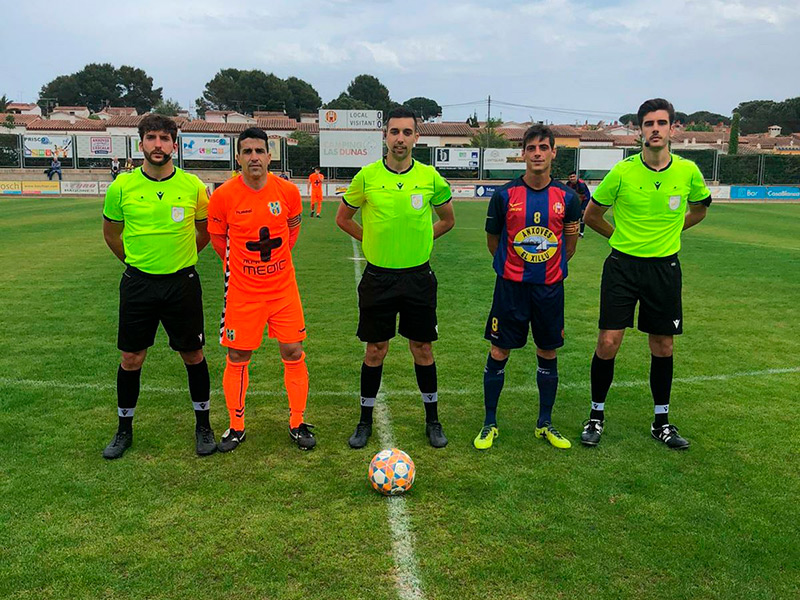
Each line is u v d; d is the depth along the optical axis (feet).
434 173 13.70
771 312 26.81
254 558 9.59
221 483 11.90
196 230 13.84
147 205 12.51
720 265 40.01
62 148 130.93
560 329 13.75
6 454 12.96
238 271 13.03
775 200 124.67
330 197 123.24
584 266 39.86
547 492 11.68
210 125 205.77
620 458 13.16
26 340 21.42
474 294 30.40
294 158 131.34
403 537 10.16
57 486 11.66
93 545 9.87
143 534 10.18
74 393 16.49
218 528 10.37
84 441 13.64
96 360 19.29
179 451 13.25
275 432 14.39
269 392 16.99
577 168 132.67
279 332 13.43
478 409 15.99
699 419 15.24
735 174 134.92
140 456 13.00
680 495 11.60
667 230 13.50
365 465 12.76
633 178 13.50
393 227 13.14
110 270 35.68
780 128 312.29
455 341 22.04
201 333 13.34
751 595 8.93
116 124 206.90
